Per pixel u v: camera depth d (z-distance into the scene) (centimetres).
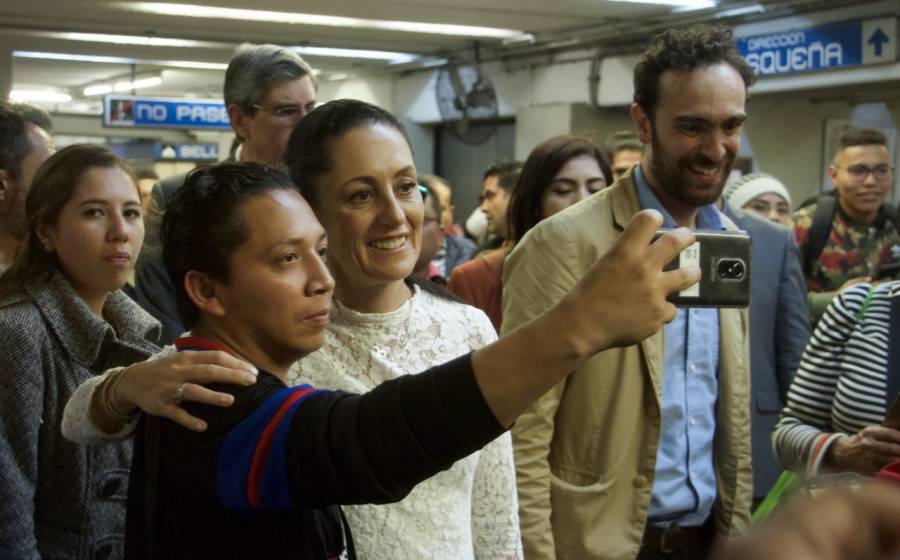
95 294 203
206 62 1327
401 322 162
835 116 834
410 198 158
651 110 227
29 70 1453
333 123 154
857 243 477
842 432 224
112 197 201
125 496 191
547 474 221
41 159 243
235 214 116
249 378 107
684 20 881
